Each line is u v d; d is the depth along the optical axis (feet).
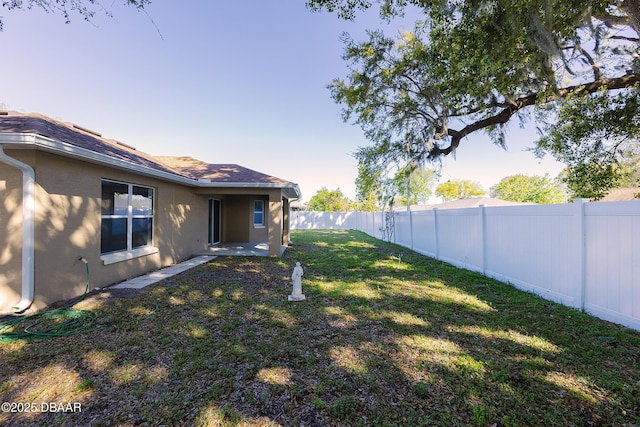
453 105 25.12
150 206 26.17
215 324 13.32
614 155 26.30
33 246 14.99
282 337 11.96
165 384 8.68
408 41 26.21
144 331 12.50
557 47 15.55
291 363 9.91
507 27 16.10
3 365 9.75
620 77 20.47
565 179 30.37
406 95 29.07
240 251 37.19
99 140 23.03
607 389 8.25
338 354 10.53
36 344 11.28
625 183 27.35
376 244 47.75
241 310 15.20
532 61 17.39
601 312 13.73
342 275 23.88
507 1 15.02
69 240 17.13
